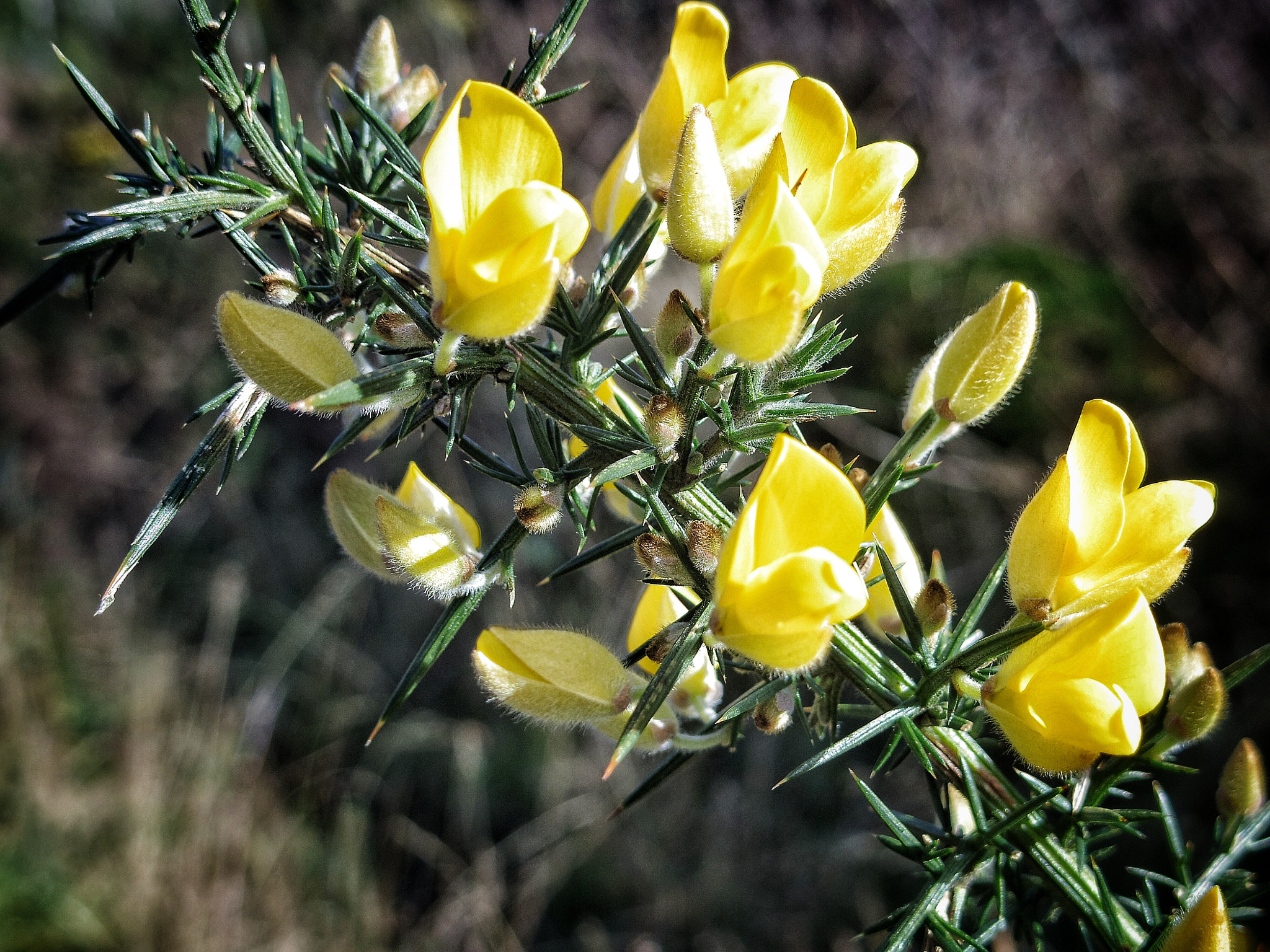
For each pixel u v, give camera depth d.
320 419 6.18
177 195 1.26
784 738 5.07
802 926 4.57
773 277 1.02
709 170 1.11
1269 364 5.48
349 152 1.49
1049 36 7.91
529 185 1.00
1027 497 4.89
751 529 0.97
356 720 5.16
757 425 1.13
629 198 1.50
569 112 7.30
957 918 1.39
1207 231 6.29
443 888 4.77
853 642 1.29
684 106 1.34
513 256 1.00
